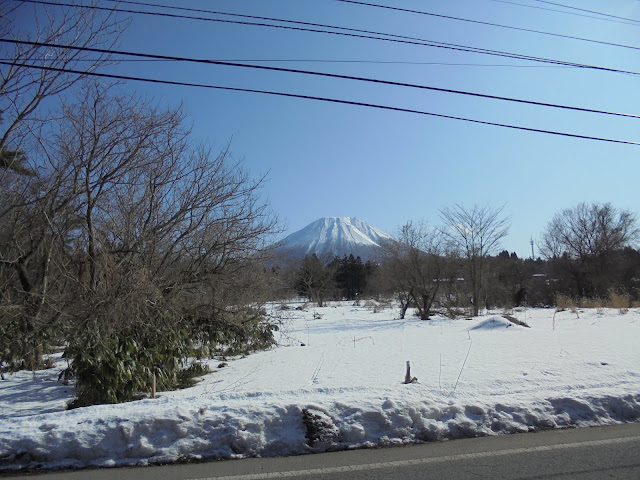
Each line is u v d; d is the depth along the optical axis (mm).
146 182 11578
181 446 5160
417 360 10078
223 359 12281
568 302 31375
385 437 5477
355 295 68125
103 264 9883
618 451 5070
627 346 10898
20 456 4969
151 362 8430
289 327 20781
